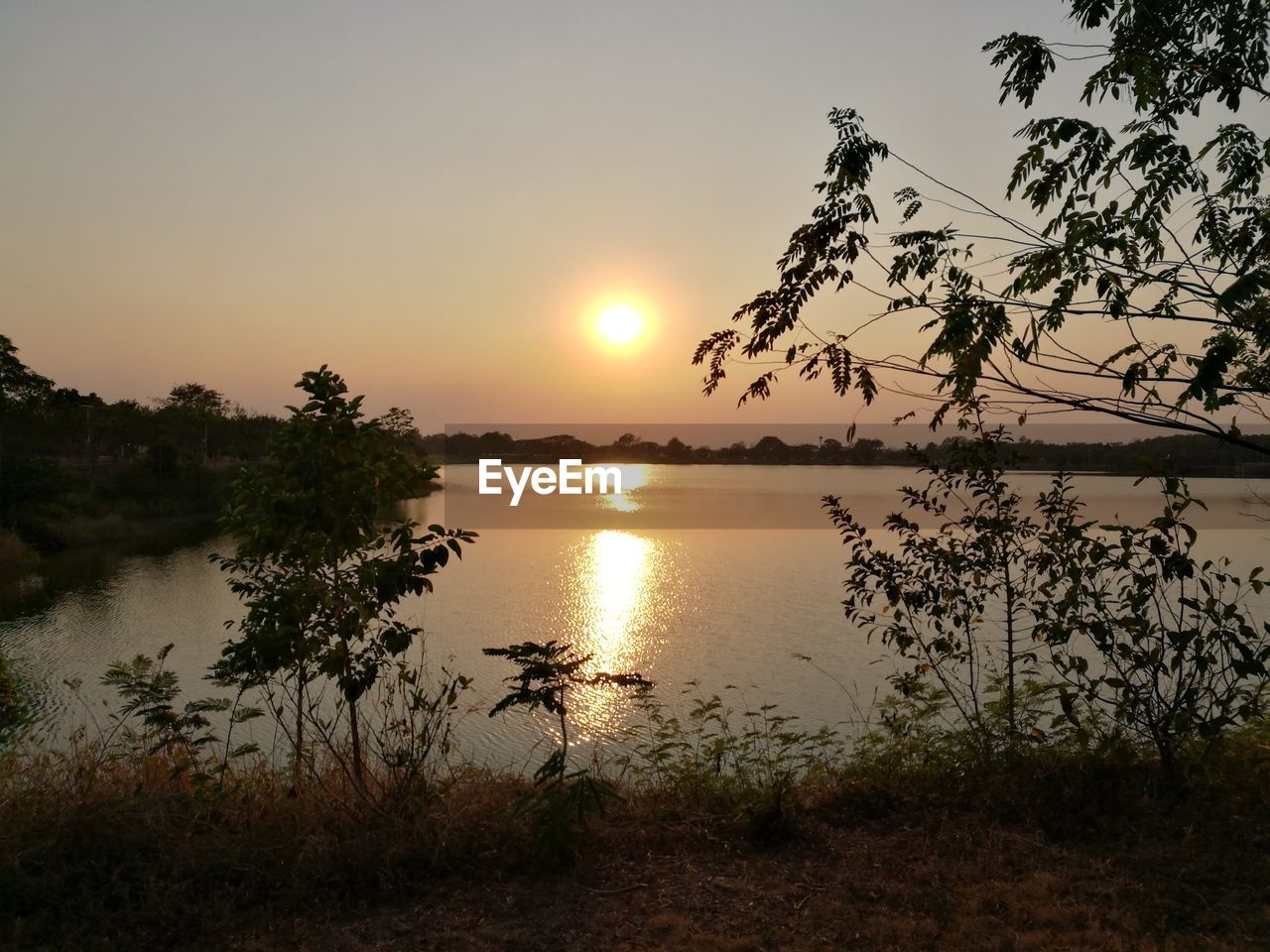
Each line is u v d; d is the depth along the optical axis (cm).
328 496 471
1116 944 333
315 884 398
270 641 454
